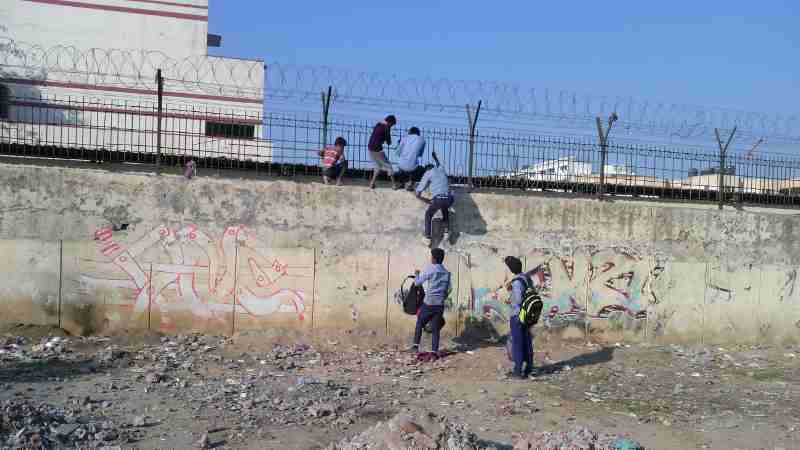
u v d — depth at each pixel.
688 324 13.20
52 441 5.88
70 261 10.41
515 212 12.23
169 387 8.15
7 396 7.25
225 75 20.39
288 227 11.17
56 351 9.49
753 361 12.00
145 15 20.28
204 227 10.87
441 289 10.43
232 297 10.94
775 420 8.35
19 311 10.25
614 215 12.77
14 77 18.75
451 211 11.92
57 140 17.81
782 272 13.88
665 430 7.77
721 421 8.22
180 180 10.80
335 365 9.91
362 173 12.35
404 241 11.66
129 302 10.59
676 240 13.16
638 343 12.84
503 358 10.81
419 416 6.20
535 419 7.91
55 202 10.38
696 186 14.34
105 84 19.47
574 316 12.50
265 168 12.12
